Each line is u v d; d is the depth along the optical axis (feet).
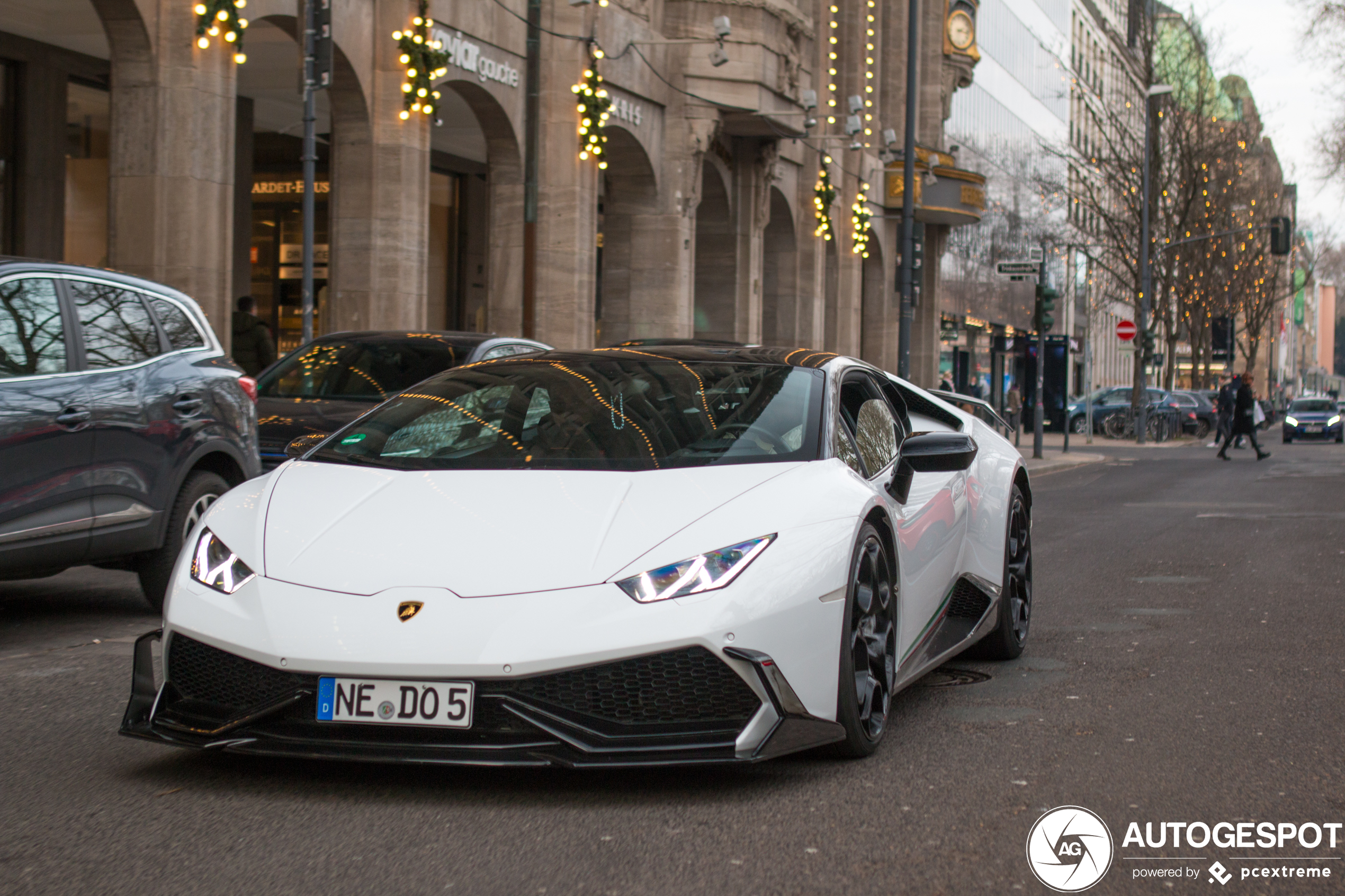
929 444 15.64
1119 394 148.97
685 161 77.56
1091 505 53.93
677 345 18.40
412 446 15.26
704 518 13.05
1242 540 39.86
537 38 58.03
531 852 11.03
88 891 10.10
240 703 12.47
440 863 10.75
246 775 13.23
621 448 14.75
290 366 34.42
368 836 11.39
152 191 43.14
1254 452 116.57
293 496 14.01
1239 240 178.29
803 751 14.46
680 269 77.97
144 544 22.18
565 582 12.17
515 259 65.51
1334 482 69.87
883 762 14.17
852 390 17.28
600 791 12.84
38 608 24.64
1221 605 26.66
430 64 53.72
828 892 10.27
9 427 19.44
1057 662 20.44
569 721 11.84
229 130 45.03
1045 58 187.11
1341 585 29.68
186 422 23.02
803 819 12.06
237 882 10.30
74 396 20.71
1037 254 158.40
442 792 12.71
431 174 88.07
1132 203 149.59
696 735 12.09
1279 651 21.42
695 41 68.49
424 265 56.18
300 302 81.20
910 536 16.19
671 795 12.73
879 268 120.98
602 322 79.00
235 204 70.44
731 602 12.23
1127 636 22.95
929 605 16.98
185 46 43.39
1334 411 147.23
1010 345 150.00
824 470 14.62
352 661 11.82
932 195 121.19
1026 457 91.86
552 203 67.00
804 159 100.07
